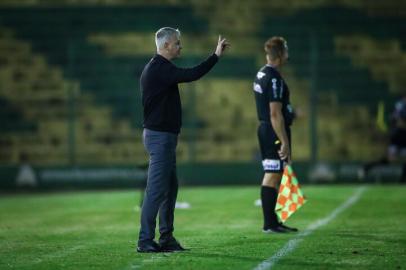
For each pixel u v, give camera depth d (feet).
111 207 141.59
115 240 88.22
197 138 225.97
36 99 232.94
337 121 227.20
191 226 103.81
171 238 75.46
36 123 230.27
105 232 98.73
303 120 226.79
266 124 91.35
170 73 72.23
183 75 71.97
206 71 72.43
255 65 233.55
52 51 239.09
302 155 223.51
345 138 225.35
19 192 201.36
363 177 207.82
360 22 241.35
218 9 243.81
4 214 132.67
